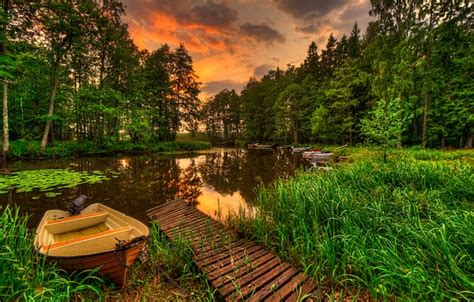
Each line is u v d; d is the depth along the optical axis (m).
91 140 22.41
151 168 14.11
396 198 4.27
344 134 23.25
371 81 19.22
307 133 30.98
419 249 2.64
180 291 2.99
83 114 20.09
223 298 2.73
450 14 14.70
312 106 28.89
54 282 2.50
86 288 2.86
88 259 2.78
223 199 7.81
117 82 21.78
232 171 13.40
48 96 18.36
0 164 12.23
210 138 56.22
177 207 6.18
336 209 3.94
